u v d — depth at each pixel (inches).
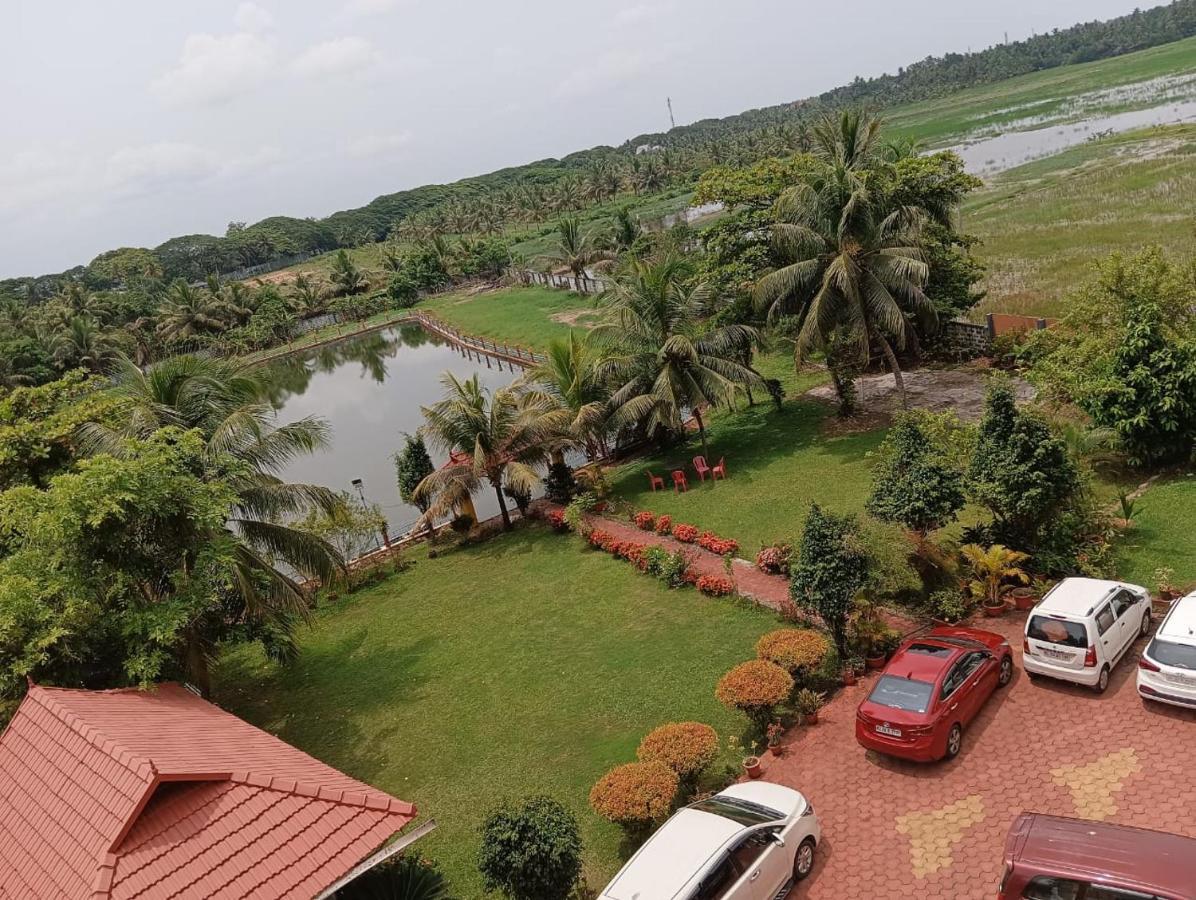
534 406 1103.6
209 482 707.4
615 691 657.0
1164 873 328.5
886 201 1051.3
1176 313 810.8
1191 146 2657.5
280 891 370.6
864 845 448.1
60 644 573.6
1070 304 901.8
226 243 7022.6
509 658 754.8
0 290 5679.1
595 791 479.8
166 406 786.2
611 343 1108.5
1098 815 428.5
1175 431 780.6
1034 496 628.4
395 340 3425.2
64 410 760.3
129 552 626.2
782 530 878.4
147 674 571.2
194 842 383.9
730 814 427.8
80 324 3203.7
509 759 604.7
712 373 1062.4
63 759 453.1
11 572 596.7
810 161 1151.6
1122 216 1985.7
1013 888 354.6
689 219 4192.9
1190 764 448.1
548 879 418.9
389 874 461.7
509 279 3919.8
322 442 879.7
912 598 685.9
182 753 446.6
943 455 689.6
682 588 809.5
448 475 1034.1
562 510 1078.4
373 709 719.7
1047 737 496.7
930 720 475.2
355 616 927.7
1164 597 606.2
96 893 349.7
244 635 727.1
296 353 3533.5
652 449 1272.1
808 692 568.4
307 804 413.1
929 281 1163.9
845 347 1115.9
